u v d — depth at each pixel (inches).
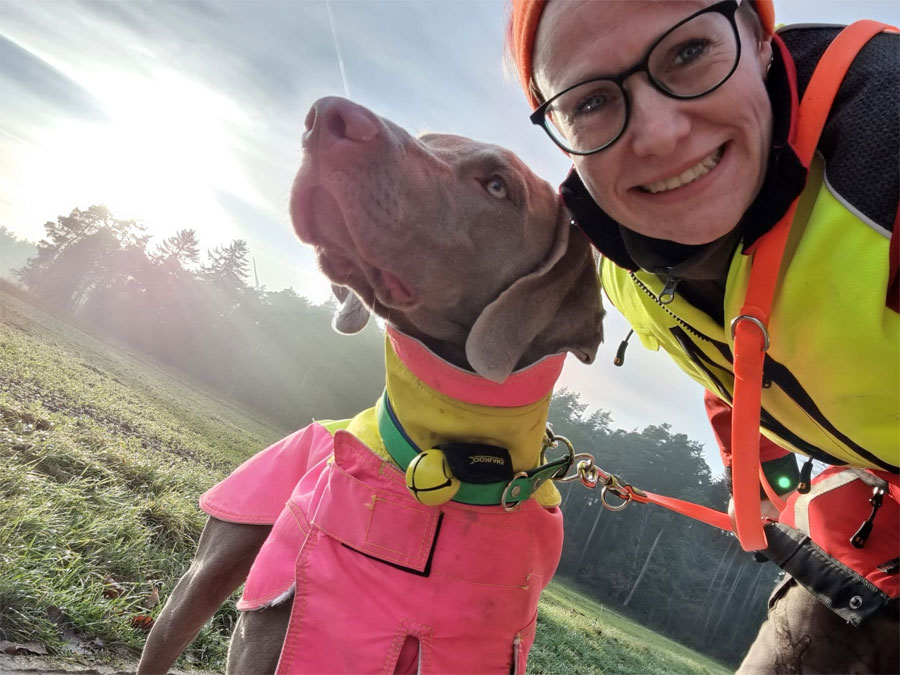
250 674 19.1
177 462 82.1
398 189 19.1
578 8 16.4
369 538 19.2
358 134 18.3
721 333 20.0
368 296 21.6
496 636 19.8
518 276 21.7
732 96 15.9
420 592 18.8
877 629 19.7
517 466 21.1
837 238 15.8
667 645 362.6
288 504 22.0
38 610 29.2
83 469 52.1
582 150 17.7
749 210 17.3
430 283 20.6
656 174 16.7
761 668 22.3
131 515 46.5
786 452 26.0
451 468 19.7
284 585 19.4
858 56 16.5
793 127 16.6
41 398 82.6
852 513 20.7
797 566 21.2
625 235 19.6
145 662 24.6
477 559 19.7
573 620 176.9
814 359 16.9
